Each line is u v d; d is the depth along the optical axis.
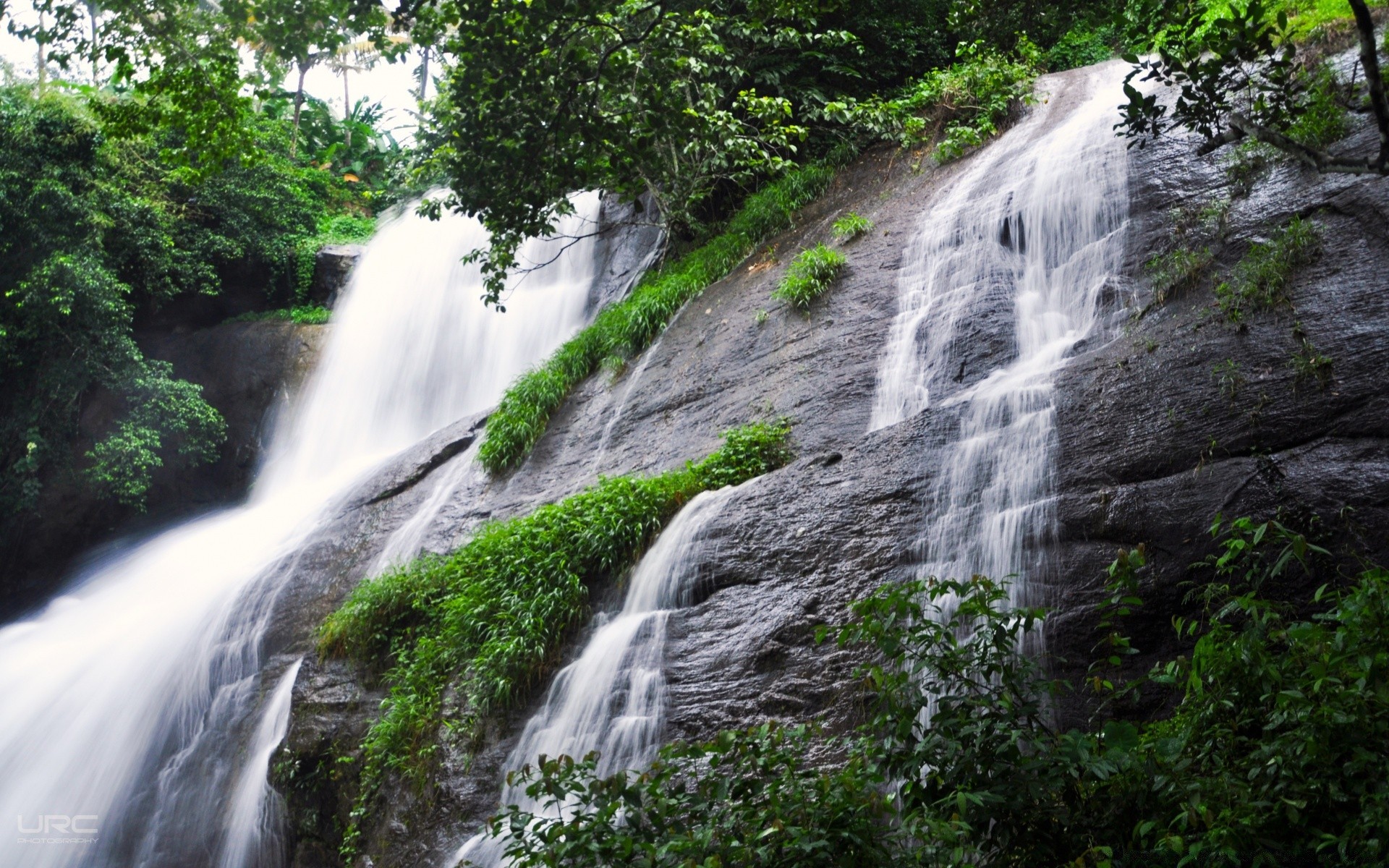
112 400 23.80
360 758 11.62
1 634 19.34
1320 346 7.71
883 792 6.68
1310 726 4.45
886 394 11.38
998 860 4.88
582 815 5.10
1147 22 6.62
